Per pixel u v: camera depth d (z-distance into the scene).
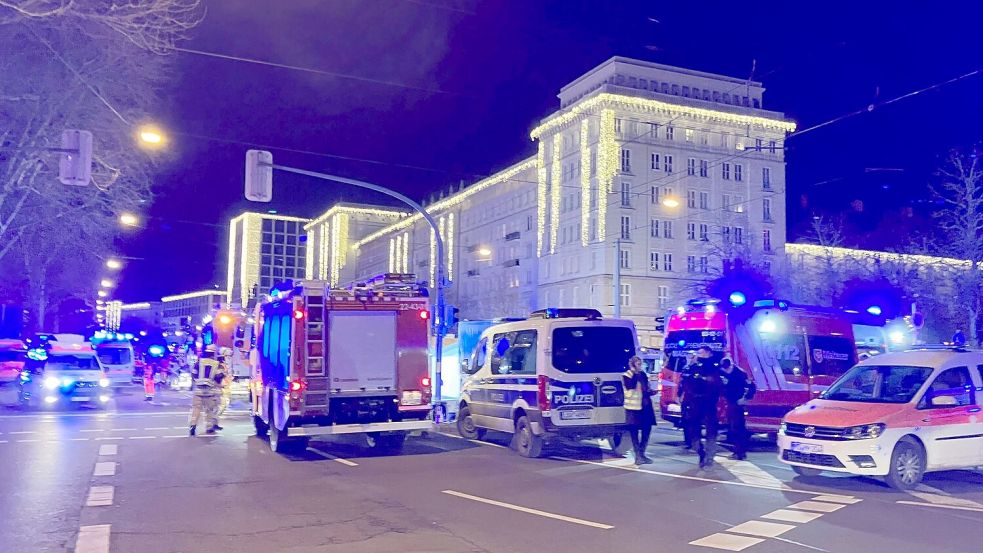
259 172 17.97
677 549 7.48
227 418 22.42
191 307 146.50
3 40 22.84
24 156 25.81
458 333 28.11
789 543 7.71
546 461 13.59
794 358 15.00
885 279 33.50
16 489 10.69
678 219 62.69
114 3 19.48
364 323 14.22
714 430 12.57
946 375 11.59
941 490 10.86
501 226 75.19
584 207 62.34
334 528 8.38
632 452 14.85
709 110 63.97
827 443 10.92
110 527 8.42
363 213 114.19
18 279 48.94
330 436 16.92
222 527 8.42
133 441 16.47
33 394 26.22
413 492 10.55
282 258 130.25
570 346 13.82
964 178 31.36
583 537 7.96
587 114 62.72
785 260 57.34
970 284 30.97
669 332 16.39
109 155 26.61
